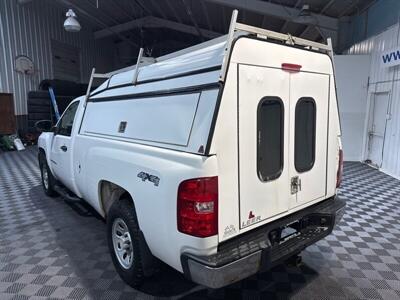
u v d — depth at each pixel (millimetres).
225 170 1895
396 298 2518
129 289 2604
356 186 6062
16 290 2594
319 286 2676
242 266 1910
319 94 2562
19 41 11492
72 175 3641
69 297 2500
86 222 4051
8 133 10695
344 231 3857
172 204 1944
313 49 2486
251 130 2033
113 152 2629
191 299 2486
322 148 2654
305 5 8852
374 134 8227
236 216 1993
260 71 2062
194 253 1881
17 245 3412
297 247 2289
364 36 9008
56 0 11781
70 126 3908
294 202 2430
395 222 4168
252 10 9461
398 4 7031
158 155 2131
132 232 2398
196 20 13500
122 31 16422
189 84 2092
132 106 2660
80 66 15500
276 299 2502
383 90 7660
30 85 12094
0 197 5105
